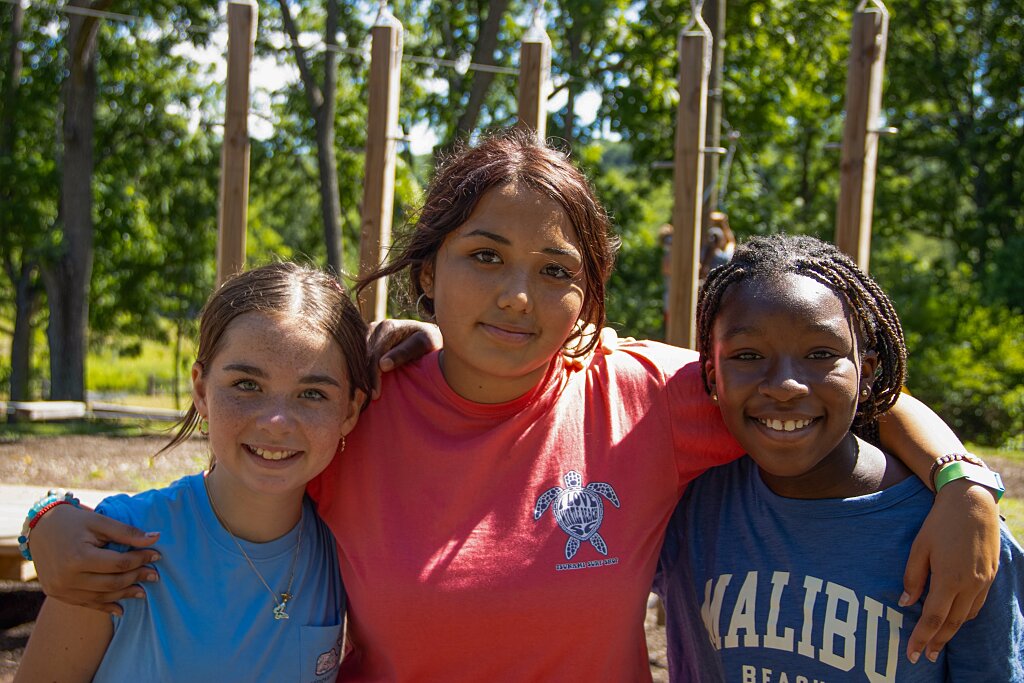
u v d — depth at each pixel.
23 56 19.70
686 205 4.19
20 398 19.81
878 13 4.13
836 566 1.82
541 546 1.83
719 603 1.91
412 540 1.86
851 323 1.83
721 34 8.23
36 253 16.44
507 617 1.79
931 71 21.78
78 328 16.62
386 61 4.32
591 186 1.98
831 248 1.93
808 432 1.79
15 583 4.68
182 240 22.47
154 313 24.69
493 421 1.93
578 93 16.44
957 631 1.78
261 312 1.84
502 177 1.84
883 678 1.76
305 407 1.84
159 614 1.82
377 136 4.33
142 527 1.86
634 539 1.89
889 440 1.95
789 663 1.83
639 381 2.03
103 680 1.82
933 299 17.27
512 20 17.20
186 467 8.12
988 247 21.94
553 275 1.85
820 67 18.25
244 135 4.47
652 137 17.66
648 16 15.90
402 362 2.05
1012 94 22.06
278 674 1.88
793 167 23.91
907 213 23.33
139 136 21.44
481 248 1.84
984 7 21.97
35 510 1.83
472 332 1.85
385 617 1.83
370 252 4.20
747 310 1.81
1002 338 15.63
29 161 18.95
